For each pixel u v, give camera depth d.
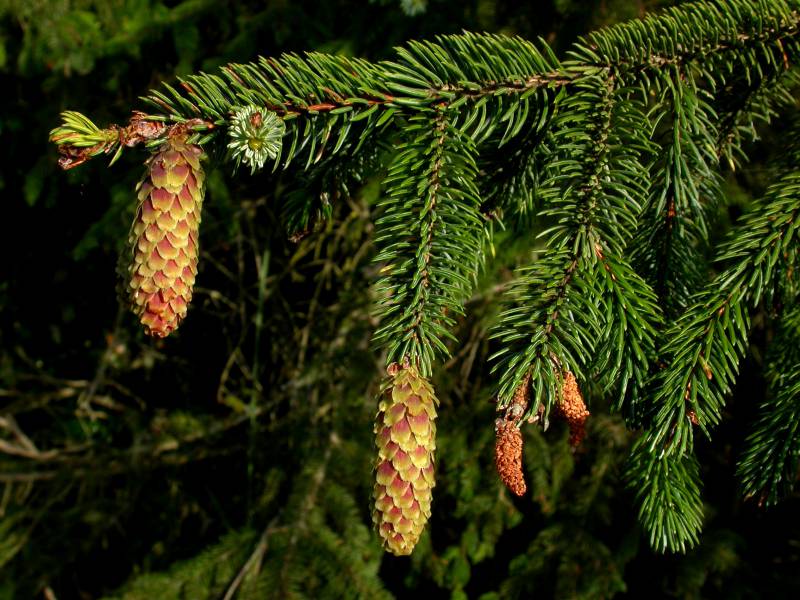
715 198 0.63
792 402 0.57
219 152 0.56
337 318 1.50
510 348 0.54
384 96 0.56
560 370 0.54
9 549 1.66
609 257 0.55
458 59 0.56
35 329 2.00
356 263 1.49
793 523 1.33
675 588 1.31
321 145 0.56
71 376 2.06
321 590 1.17
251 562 1.24
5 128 1.63
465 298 0.56
